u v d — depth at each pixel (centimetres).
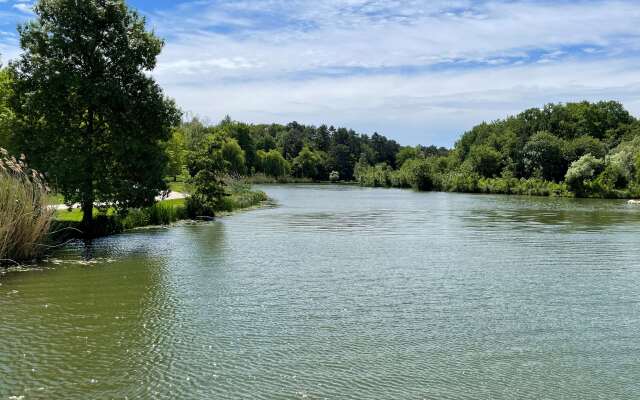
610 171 6869
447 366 877
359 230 2823
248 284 1459
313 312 1187
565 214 4019
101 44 2359
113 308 1202
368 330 1062
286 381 809
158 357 904
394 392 776
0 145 2419
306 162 14150
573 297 1348
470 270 1694
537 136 8731
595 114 10044
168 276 1552
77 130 2314
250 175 11706
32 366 862
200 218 3412
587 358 923
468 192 8225
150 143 2480
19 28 2272
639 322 1136
